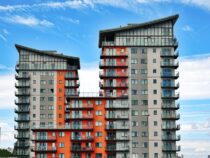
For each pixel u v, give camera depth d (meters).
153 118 144.62
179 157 144.25
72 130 143.50
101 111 145.25
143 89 146.75
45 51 180.00
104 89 147.50
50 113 174.25
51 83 177.00
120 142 142.50
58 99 175.75
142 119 144.38
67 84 177.25
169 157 141.88
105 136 143.12
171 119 144.38
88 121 144.38
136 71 148.12
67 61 180.38
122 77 147.50
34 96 175.62
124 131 143.50
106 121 144.25
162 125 143.88
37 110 174.38
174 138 142.88
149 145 142.50
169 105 145.38
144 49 149.75
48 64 178.38
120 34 150.75
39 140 142.62
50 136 143.12
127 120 144.25
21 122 172.88
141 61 148.75
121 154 141.50
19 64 177.38
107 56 149.00
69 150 142.38
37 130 143.50
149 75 147.75
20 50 178.88
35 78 177.00
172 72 148.00
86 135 143.25
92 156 141.75
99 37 154.75
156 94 146.38
